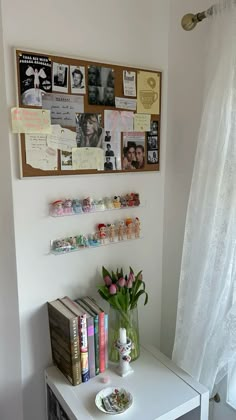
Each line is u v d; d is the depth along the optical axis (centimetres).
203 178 129
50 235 136
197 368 135
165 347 179
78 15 130
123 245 158
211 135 124
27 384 141
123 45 143
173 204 162
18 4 116
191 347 137
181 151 154
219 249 125
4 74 117
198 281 133
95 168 142
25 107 121
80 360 130
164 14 152
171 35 153
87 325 130
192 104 146
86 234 145
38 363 142
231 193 120
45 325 141
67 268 142
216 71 120
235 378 135
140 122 151
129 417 114
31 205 129
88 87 134
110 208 147
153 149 159
